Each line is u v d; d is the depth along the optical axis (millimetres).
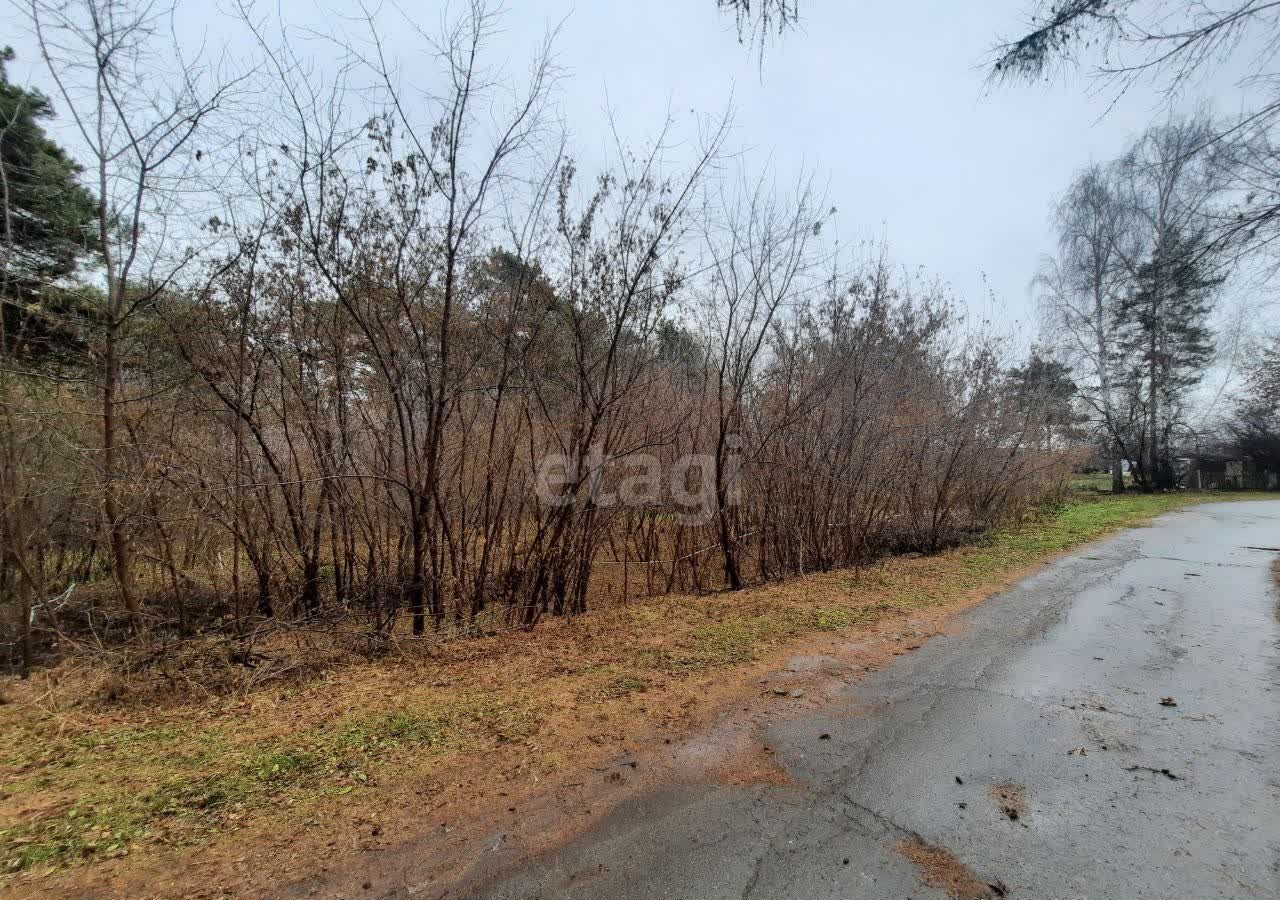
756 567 9102
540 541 6516
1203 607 6199
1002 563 8930
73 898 2227
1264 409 27391
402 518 6176
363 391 6211
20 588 5094
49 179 5164
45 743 3631
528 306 6379
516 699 4090
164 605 6086
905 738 3400
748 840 2504
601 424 6906
